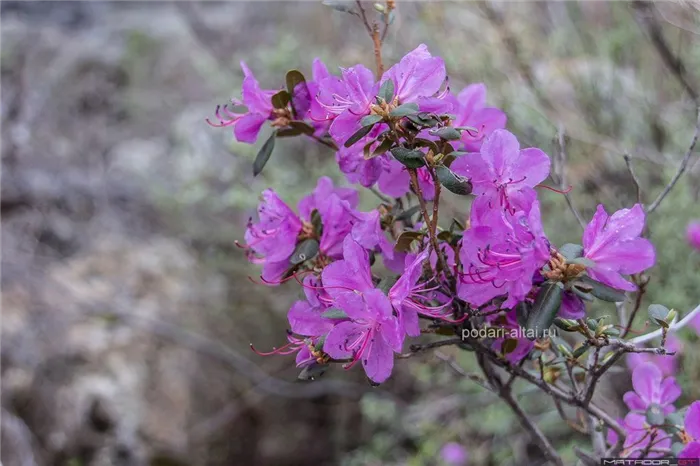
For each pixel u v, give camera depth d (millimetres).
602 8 969
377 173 439
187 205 1266
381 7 500
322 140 487
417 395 1175
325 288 417
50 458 1071
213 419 1165
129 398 1108
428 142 408
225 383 1187
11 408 1085
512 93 902
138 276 1254
